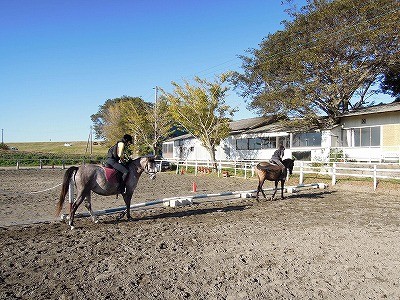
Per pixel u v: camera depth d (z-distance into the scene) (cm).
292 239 838
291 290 536
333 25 2559
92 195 1677
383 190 1777
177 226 988
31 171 3634
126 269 625
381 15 2323
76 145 10444
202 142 3681
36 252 725
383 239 838
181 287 546
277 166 1484
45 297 509
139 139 4997
